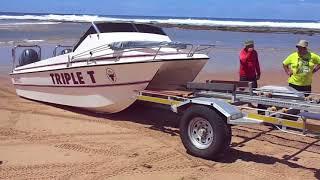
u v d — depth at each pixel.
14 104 10.71
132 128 8.69
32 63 11.02
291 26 65.94
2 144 7.45
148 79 8.23
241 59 9.66
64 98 10.06
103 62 8.80
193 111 6.79
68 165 6.46
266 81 15.55
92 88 9.23
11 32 35.78
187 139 6.95
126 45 8.53
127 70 8.41
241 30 51.09
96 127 8.71
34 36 31.72
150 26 9.99
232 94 7.49
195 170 6.36
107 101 9.06
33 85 10.89
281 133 8.41
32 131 8.33
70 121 9.16
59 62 9.92
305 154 7.20
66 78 9.77
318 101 7.16
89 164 6.52
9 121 9.06
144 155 6.98
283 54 24.84
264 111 6.79
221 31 49.97
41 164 6.48
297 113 6.70
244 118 6.56
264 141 7.89
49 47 22.92
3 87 12.87
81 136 8.05
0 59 18.36
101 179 5.95
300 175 6.25
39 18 82.25
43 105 10.66
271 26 64.88
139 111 10.04
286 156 7.07
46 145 7.45
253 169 6.46
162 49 8.77
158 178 6.04
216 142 6.55
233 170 6.40
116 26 9.48
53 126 8.73
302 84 8.75
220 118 6.53
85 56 9.23
